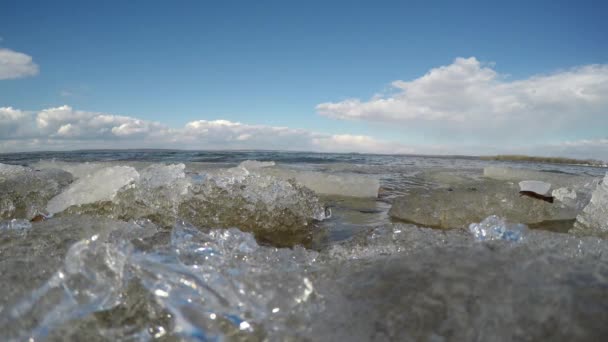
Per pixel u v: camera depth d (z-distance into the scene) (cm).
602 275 34
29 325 34
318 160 433
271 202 99
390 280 38
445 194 116
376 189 148
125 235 58
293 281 39
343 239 82
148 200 96
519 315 30
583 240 49
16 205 97
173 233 51
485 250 41
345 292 38
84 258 38
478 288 33
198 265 42
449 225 99
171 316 35
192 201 97
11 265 44
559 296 31
